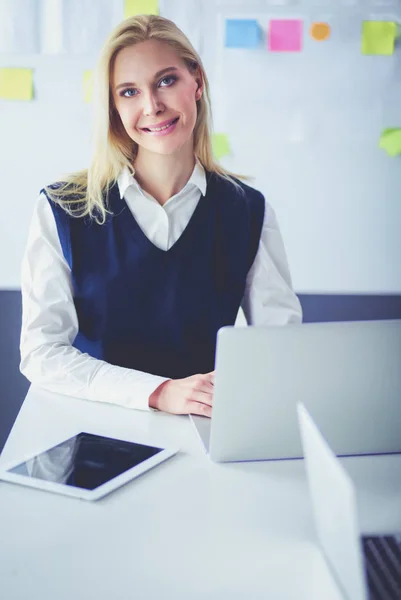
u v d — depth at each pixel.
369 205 2.48
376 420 1.09
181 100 1.52
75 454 1.09
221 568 0.81
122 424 1.24
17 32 2.36
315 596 0.76
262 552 0.85
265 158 2.45
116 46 1.49
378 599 0.72
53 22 2.36
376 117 2.44
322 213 2.48
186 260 1.62
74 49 2.37
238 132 2.44
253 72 2.40
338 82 2.42
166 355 1.64
